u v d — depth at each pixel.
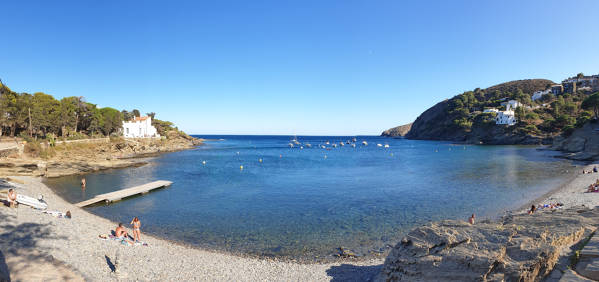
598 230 10.14
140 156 90.81
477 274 9.20
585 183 35.75
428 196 32.72
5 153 49.00
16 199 20.75
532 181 40.25
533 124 149.62
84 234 17.61
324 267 15.33
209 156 93.44
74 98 93.56
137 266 14.25
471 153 98.56
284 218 24.89
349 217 25.08
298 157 92.56
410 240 11.64
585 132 86.06
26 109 67.69
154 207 28.47
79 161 57.16
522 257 9.08
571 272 8.38
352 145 170.50
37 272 11.44
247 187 39.56
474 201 29.77
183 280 13.34
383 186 39.66
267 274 14.40
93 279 11.70
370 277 13.73
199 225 22.98
